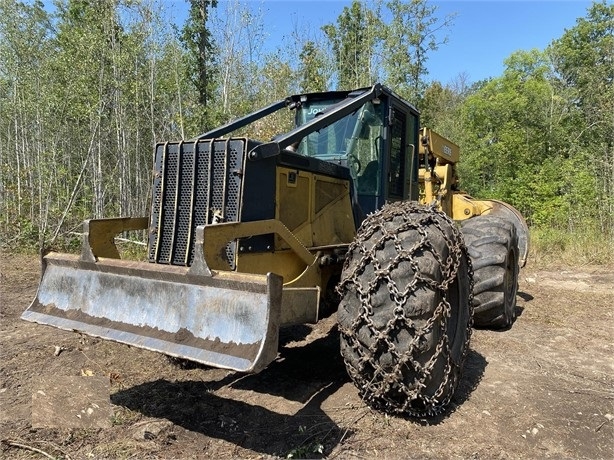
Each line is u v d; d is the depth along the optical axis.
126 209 11.10
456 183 6.63
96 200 10.58
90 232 2.93
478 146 20.77
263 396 2.98
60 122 10.73
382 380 2.55
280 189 3.05
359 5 17.16
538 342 4.36
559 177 16.83
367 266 2.57
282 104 4.30
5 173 11.50
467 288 3.07
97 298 2.74
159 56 10.77
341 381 3.22
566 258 9.91
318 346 3.97
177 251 2.92
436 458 2.33
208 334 2.27
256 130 10.91
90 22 10.39
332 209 3.60
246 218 2.76
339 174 3.69
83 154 11.65
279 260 3.04
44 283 3.02
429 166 5.72
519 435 2.61
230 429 2.58
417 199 4.77
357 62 16.88
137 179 11.34
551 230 12.64
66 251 9.69
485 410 2.88
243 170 2.73
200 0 11.27
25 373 3.31
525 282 7.65
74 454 2.31
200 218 2.83
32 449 2.34
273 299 2.13
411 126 4.52
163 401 2.88
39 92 10.60
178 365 3.47
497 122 20.00
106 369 3.40
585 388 3.30
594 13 22.42
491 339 4.34
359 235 2.73
